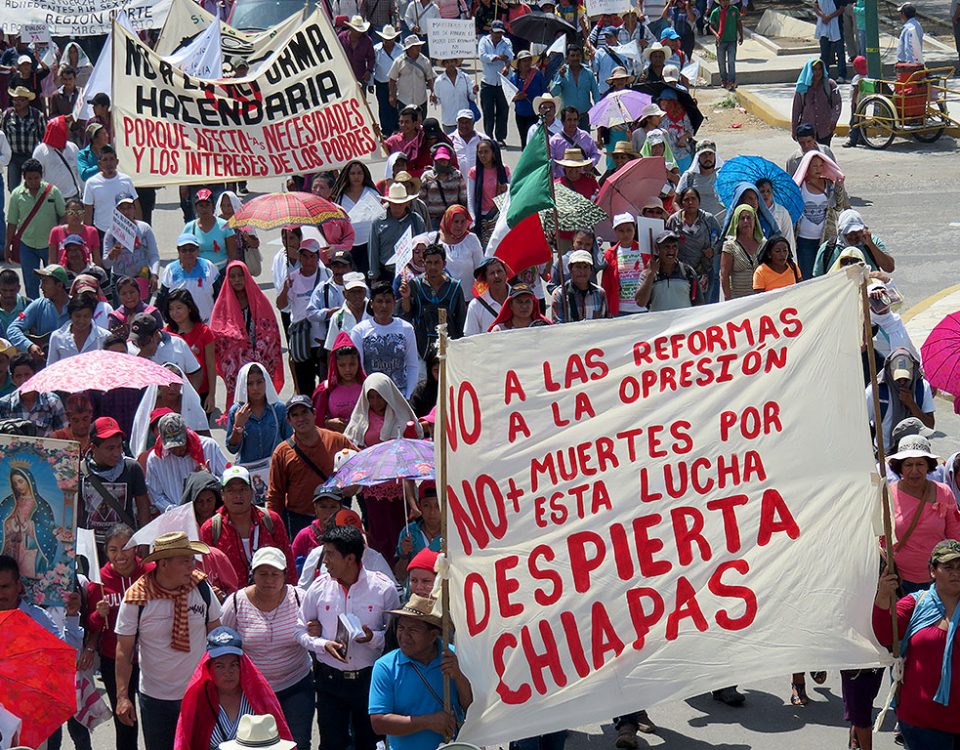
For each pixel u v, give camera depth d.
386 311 20.28
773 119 44.09
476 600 11.17
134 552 14.12
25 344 22.27
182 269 24.59
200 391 21.59
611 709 11.18
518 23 43.16
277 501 17.06
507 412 11.24
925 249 31.58
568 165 27.36
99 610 13.70
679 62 47.28
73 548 12.77
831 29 47.62
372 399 17.55
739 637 11.32
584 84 39.47
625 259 22.92
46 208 29.44
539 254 19.11
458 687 11.37
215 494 15.24
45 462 12.73
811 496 11.42
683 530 11.34
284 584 13.55
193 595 13.25
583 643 11.22
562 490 11.29
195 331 21.53
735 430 11.38
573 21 51.41
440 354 11.05
